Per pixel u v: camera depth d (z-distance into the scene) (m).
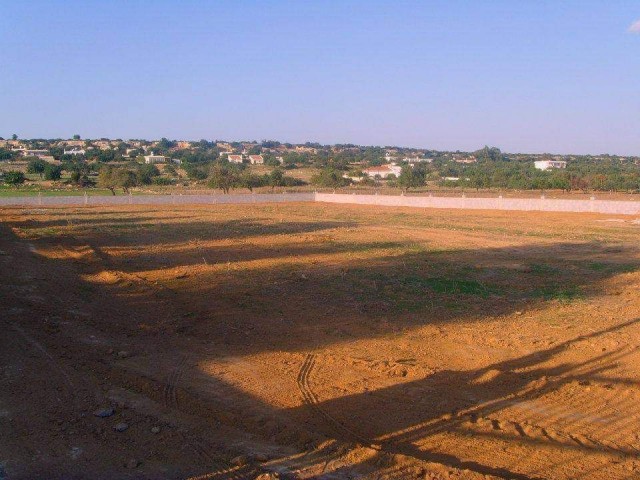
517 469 6.90
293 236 30.28
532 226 36.25
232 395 8.86
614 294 16.50
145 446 7.15
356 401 8.73
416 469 6.71
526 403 8.82
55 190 76.62
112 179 68.12
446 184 89.88
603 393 9.22
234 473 6.57
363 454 7.05
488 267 20.64
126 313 13.59
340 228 34.88
